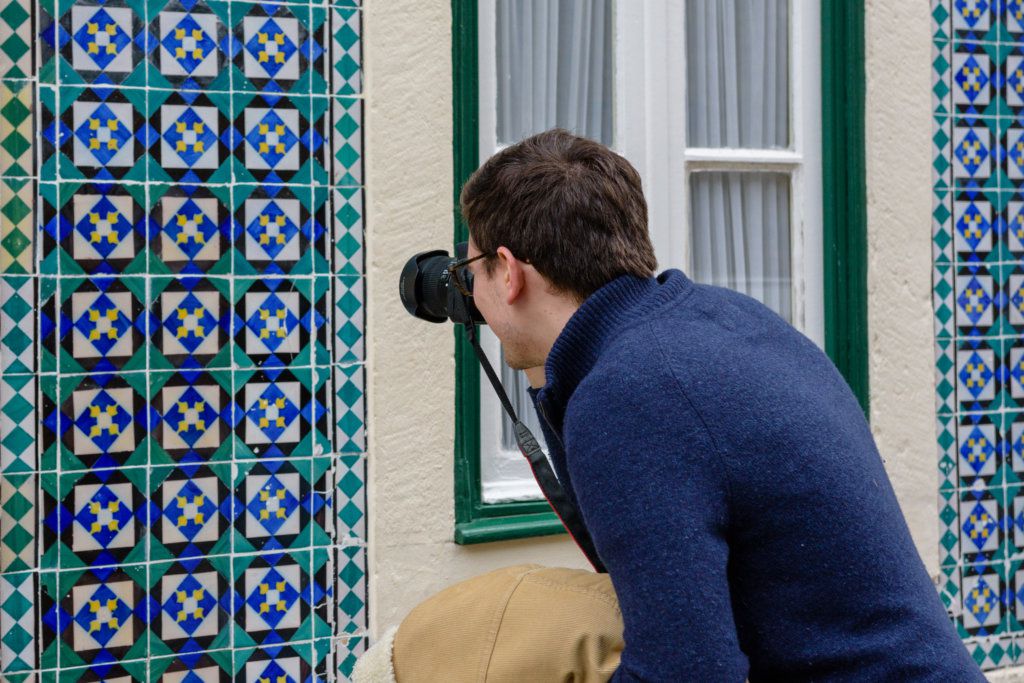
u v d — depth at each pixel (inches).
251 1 106.9
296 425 109.3
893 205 133.6
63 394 101.5
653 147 128.5
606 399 52.2
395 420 112.1
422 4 112.5
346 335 110.8
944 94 136.4
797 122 134.7
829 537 52.4
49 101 100.6
